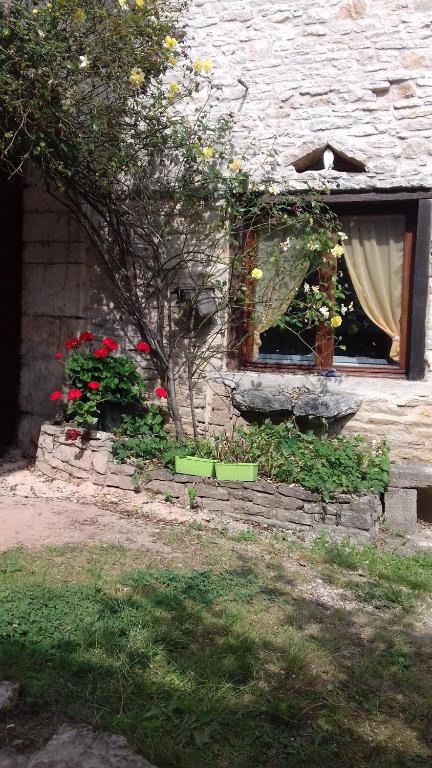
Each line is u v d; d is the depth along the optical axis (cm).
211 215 589
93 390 556
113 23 481
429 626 362
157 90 554
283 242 568
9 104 448
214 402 597
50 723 239
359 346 584
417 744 255
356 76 554
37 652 275
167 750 230
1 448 615
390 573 430
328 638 330
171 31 541
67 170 508
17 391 625
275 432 545
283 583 392
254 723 253
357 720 266
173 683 270
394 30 544
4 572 356
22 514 467
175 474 520
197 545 438
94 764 215
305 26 565
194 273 596
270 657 303
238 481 504
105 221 580
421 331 550
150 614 323
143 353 625
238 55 583
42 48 446
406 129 545
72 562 382
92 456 542
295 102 570
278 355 605
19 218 614
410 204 557
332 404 547
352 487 487
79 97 477
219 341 597
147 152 550
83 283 600
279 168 575
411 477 510
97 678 267
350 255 580
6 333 612
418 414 544
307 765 234
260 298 588
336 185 555
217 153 568
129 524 468
